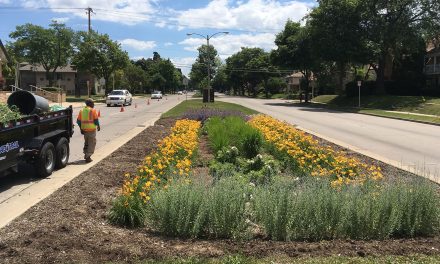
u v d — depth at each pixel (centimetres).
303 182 690
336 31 4847
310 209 552
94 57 6550
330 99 6262
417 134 2050
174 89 18312
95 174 970
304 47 6144
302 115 3525
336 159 877
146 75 12681
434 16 4691
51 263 467
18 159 884
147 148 1381
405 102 4431
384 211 561
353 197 570
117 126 2298
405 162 1222
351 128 2361
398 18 4838
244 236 547
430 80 5778
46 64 9531
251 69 11500
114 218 611
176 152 951
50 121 1020
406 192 585
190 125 1456
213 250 504
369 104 4856
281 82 11650
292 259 475
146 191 625
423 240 552
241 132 1209
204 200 559
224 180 631
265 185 657
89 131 1149
